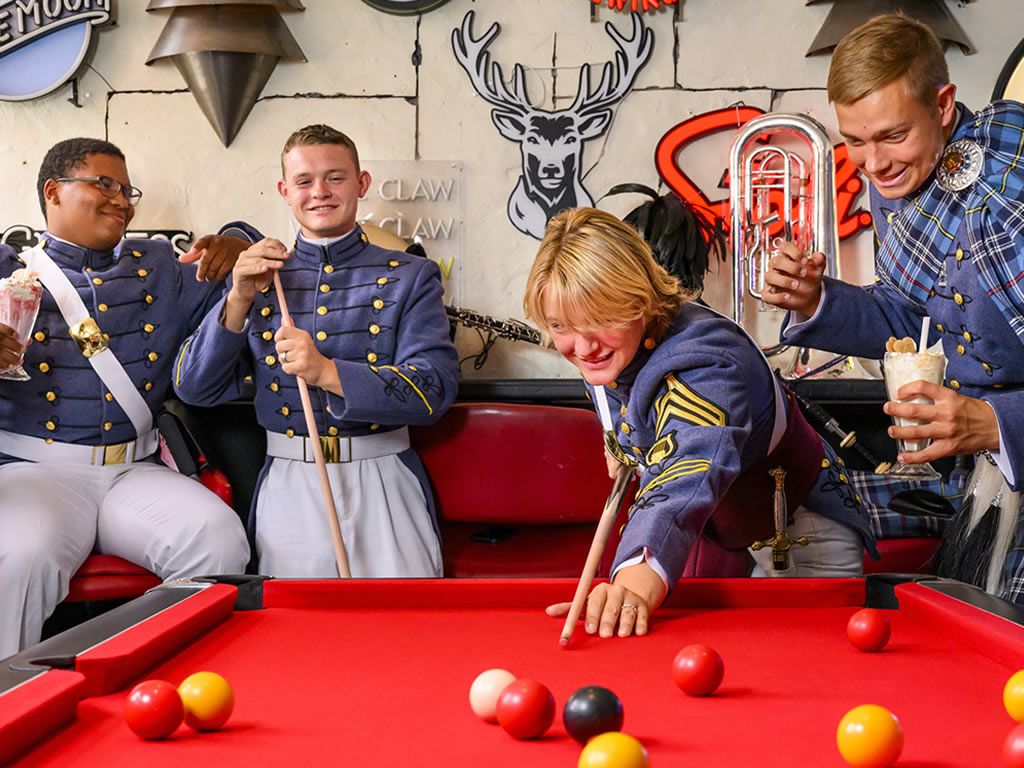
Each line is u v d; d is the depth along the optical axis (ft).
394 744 3.61
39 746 3.58
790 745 3.60
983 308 6.95
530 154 12.62
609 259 5.64
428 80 12.64
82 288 10.14
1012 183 6.73
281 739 3.67
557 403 11.87
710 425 5.72
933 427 6.23
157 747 3.58
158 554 9.49
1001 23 12.37
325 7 12.62
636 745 2.99
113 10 12.57
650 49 12.53
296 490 9.87
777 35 12.51
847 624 5.24
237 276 9.46
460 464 10.85
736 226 11.82
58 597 9.20
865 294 8.00
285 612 5.60
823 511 7.38
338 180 10.02
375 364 9.96
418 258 10.41
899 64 6.63
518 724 3.58
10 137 12.63
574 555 10.27
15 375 9.12
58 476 9.73
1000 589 7.30
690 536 5.48
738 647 4.91
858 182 12.50
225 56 12.17
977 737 3.67
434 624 5.35
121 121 12.65
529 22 12.59
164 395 10.56
